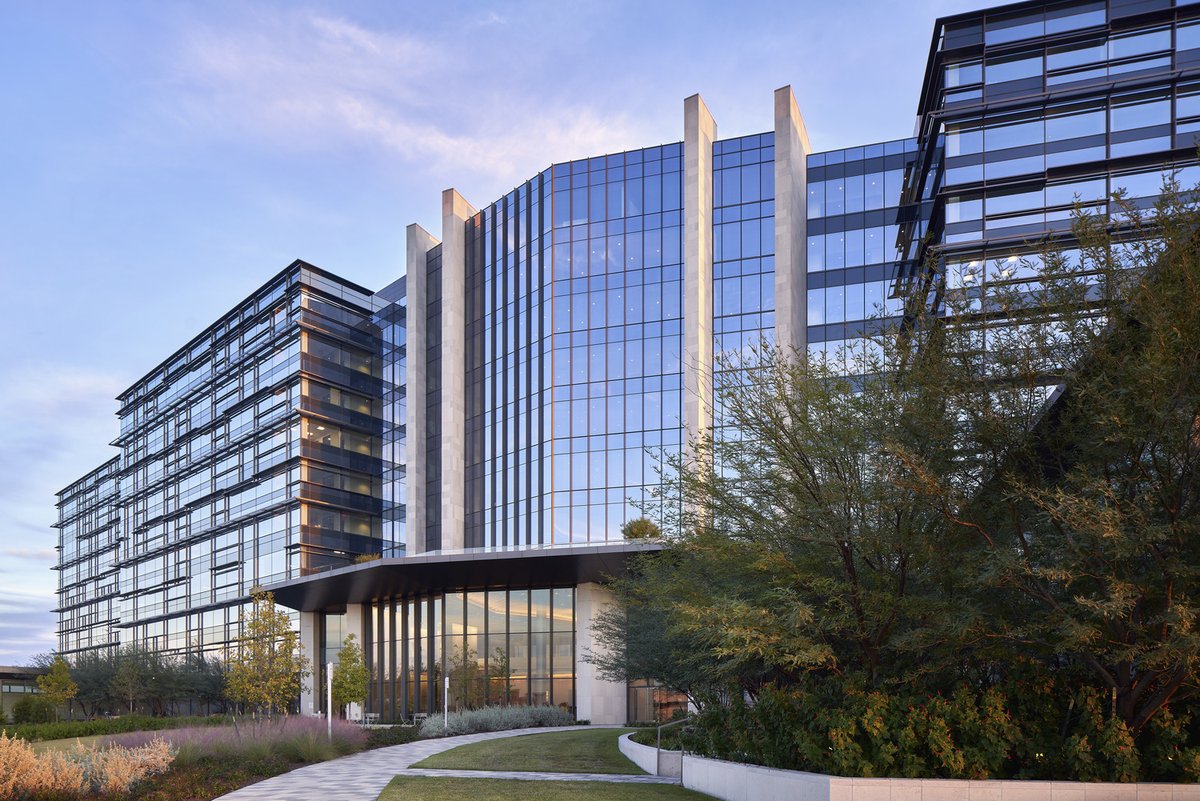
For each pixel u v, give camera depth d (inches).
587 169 2162.9
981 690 581.9
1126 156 1382.9
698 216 1996.8
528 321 2210.9
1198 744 534.3
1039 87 1448.1
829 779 530.9
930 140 1549.0
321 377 2726.4
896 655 615.8
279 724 1069.1
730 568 637.3
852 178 2004.2
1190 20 1397.6
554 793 669.3
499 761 925.8
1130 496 510.9
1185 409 467.8
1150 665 488.7
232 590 2915.8
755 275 1979.6
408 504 2400.3
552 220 2162.9
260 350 2915.8
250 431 2901.1
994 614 549.3
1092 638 514.6
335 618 2294.5
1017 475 541.3
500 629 1795.0
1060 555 505.0
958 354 557.6
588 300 2101.4
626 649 1088.2
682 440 1948.8
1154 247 514.6
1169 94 1390.3
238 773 801.6
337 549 2650.1
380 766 900.6
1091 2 1446.9
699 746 754.8
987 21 1499.8
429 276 2549.2
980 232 1425.9
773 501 614.5
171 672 2500.0
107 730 1758.1
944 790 519.2
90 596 4389.8
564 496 2030.0
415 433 2432.3
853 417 583.2
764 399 607.5
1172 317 473.4
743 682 813.2
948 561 557.0
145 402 3873.0
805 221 2014.0
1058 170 1411.2
